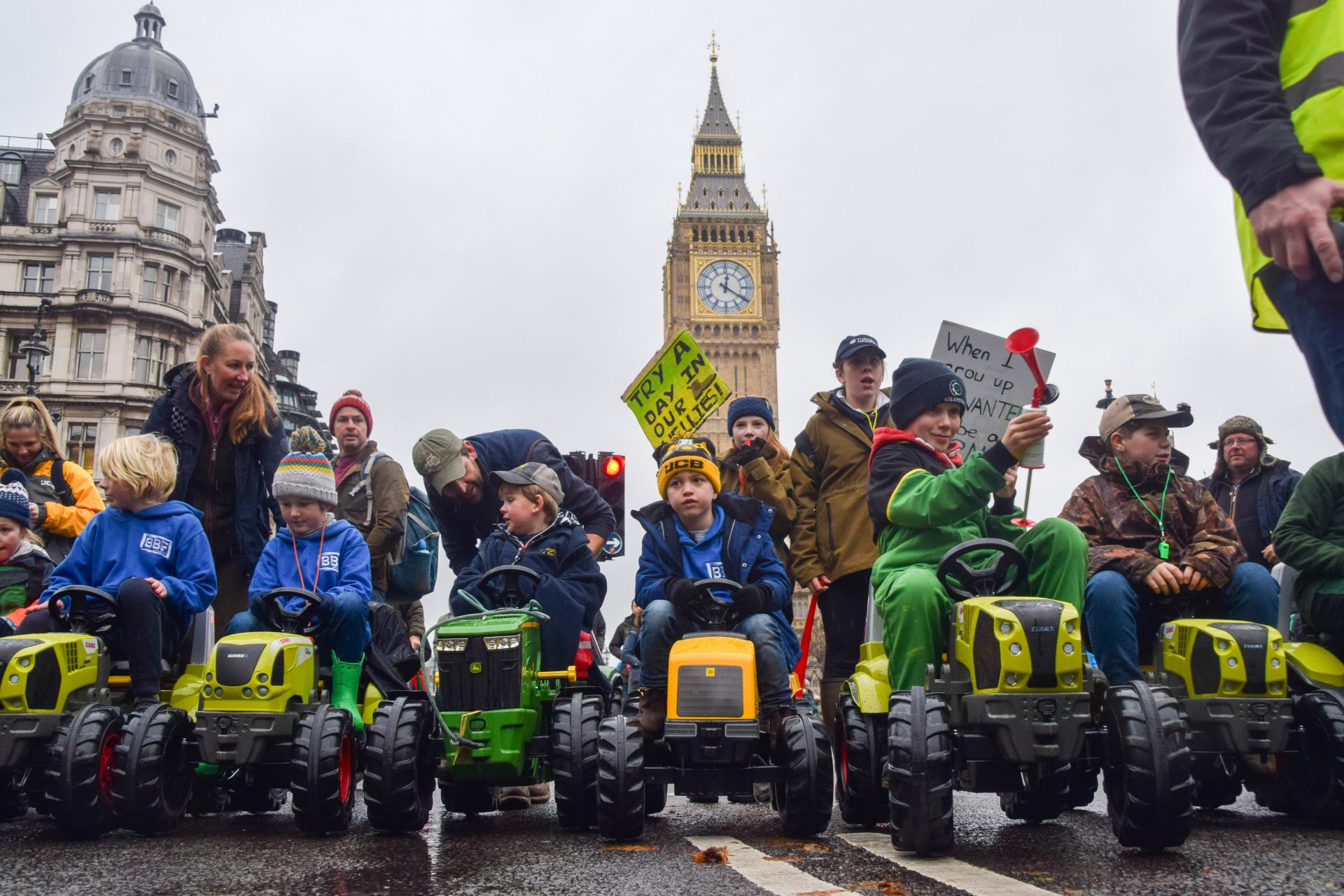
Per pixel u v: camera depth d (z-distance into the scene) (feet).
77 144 148.87
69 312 142.10
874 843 12.62
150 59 153.28
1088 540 17.11
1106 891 8.89
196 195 154.10
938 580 13.28
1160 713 11.16
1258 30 8.08
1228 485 25.50
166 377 19.47
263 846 12.77
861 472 21.47
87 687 14.29
